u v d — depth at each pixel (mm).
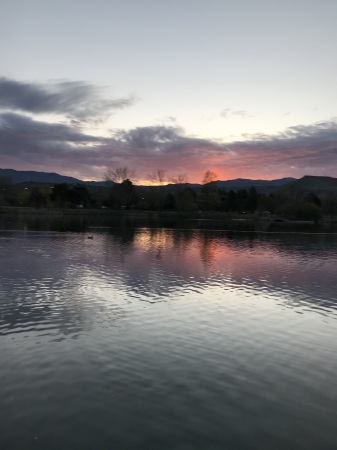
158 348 14906
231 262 38656
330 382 12625
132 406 10719
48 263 33594
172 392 11570
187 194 172000
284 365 13820
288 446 9227
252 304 21906
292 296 24219
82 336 15883
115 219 132625
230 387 12039
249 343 15844
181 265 35281
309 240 69812
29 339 15375
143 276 28891
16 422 9805
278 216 175250
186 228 97812
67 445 8977
